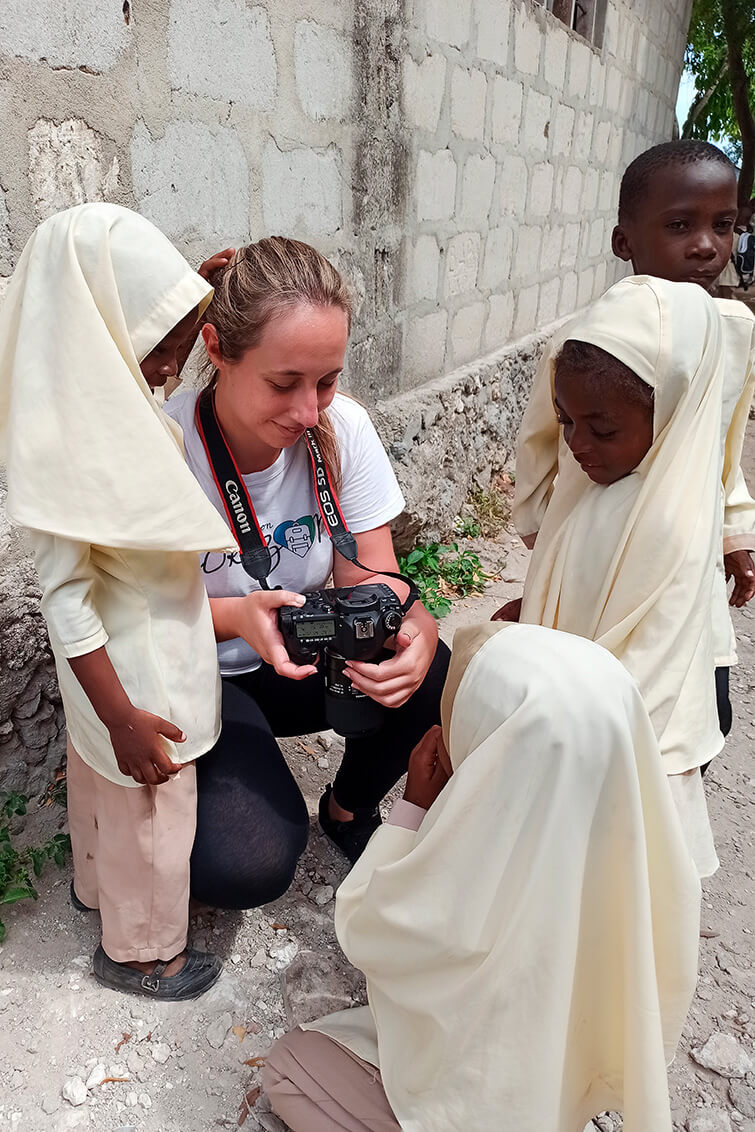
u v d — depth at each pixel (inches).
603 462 67.1
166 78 87.7
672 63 372.8
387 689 64.3
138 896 66.6
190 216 95.1
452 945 48.6
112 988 72.4
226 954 76.9
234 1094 65.6
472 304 181.9
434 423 158.2
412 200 145.4
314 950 77.7
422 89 141.6
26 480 53.1
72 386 52.5
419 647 67.2
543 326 238.1
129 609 59.3
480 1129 49.3
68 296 52.1
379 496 78.6
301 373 61.6
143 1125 63.2
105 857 65.8
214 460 70.7
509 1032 48.0
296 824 71.1
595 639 68.2
